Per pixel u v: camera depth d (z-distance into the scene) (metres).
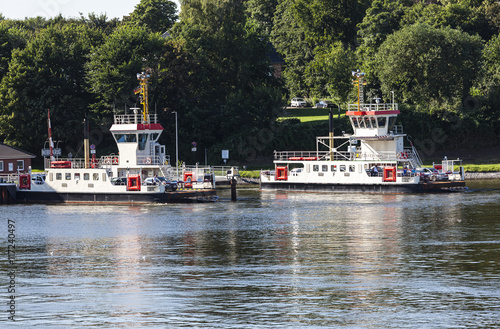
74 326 156.50
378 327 153.00
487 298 169.88
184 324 156.50
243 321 157.62
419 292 175.62
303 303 168.62
